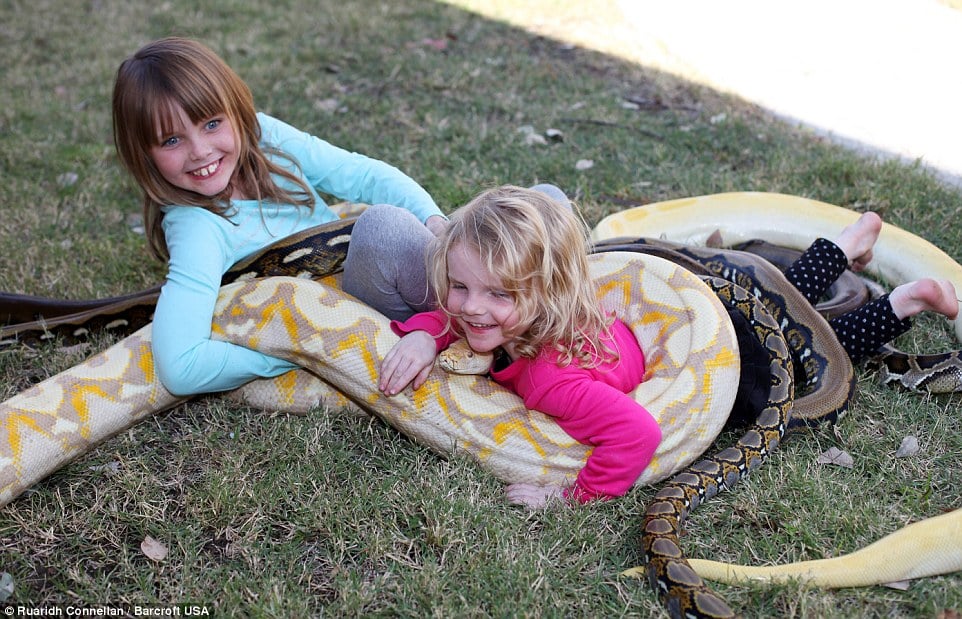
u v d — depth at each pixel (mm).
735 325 1864
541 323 1695
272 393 1922
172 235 1854
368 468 1819
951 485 1764
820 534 1690
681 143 2695
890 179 2441
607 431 1684
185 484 1809
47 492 1784
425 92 3055
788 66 3342
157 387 1851
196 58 1785
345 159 2010
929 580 1624
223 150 1819
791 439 1841
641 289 1839
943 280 1973
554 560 1661
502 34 3635
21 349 2053
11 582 1657
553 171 2568
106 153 2748
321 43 3527
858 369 1979
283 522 1738
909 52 3482
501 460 1763
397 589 1636
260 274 1919
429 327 1777
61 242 2385
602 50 3449
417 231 1832
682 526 1707
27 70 3385
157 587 1664
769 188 2465
